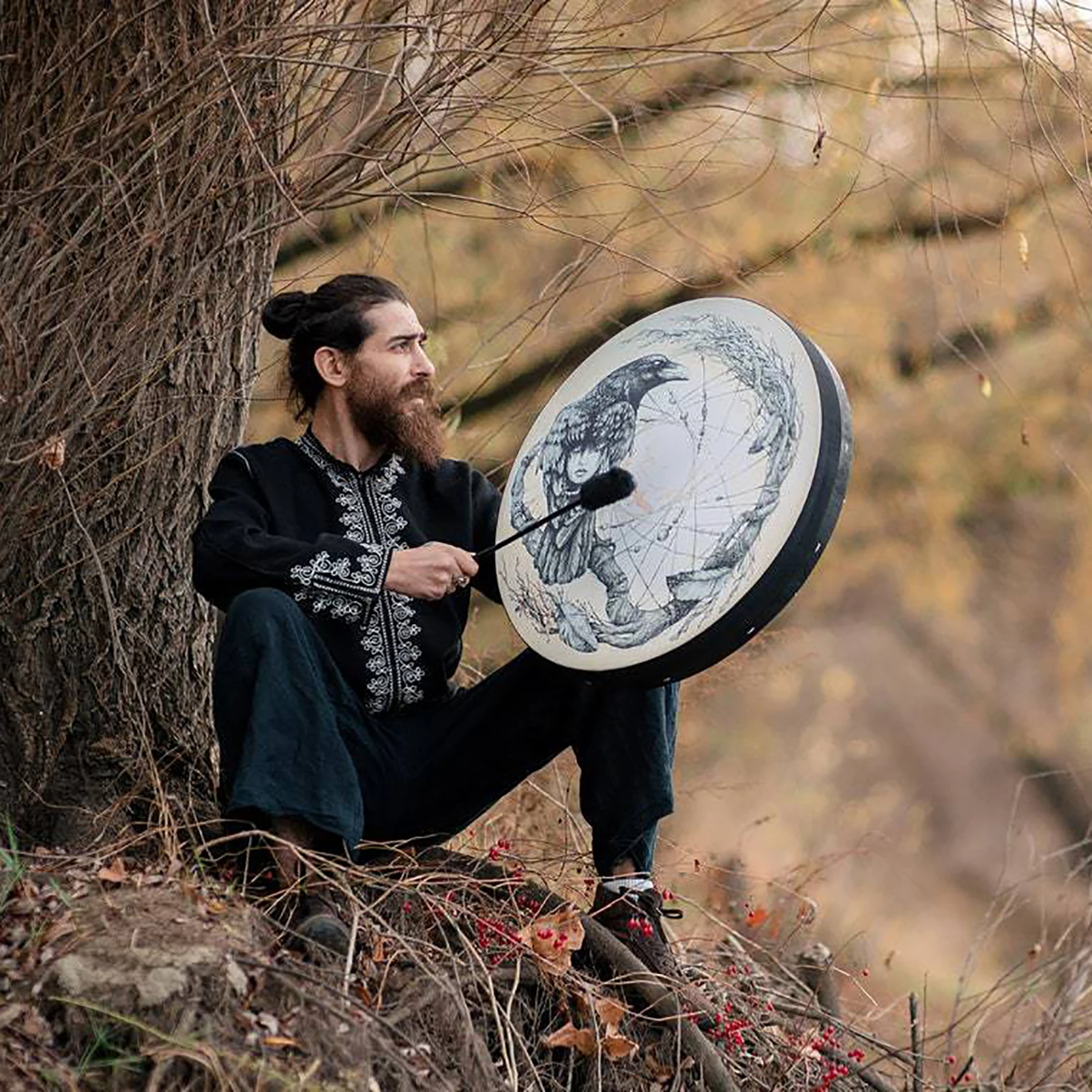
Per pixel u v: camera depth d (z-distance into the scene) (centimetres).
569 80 527
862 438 1437
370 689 497
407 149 545
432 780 502
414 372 510
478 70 532
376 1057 421
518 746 504
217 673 467
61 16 519
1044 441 1391
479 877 502
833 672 1714
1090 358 1381
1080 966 598
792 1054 512
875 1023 655
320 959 441
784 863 1015
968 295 1216
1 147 527
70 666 538
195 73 514
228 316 558
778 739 1592
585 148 633
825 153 912
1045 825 2025
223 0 520
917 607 1606
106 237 512
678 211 705
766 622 455
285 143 577
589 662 477
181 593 560
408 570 475
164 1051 399
